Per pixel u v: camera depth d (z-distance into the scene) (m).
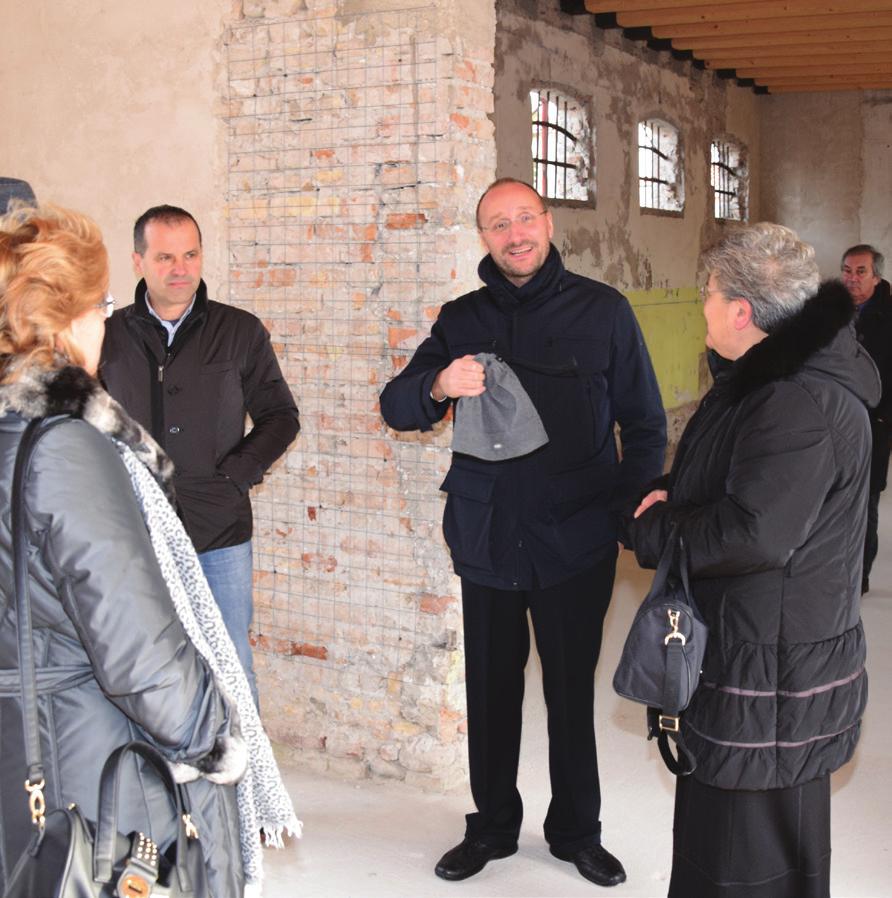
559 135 8.43
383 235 3.56
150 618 1.44
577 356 2.91
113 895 1.43
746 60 10.71
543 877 3.04
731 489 2.08
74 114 4.15
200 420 3.23
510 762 3.08
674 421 10.49
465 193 3.49
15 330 1.49
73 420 1.48
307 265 3.71
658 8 8.11
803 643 2.08
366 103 3.53
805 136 12.72
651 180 10.23
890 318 5.16
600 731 4.04
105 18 4.03
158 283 3.13
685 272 10.72
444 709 3.61
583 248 8.53
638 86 9.44
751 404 2.10
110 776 1.47
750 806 2.15
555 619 2.95
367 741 3.75
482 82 3.54
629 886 2.98
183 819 1.55
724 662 2.13
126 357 3.19
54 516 1.42
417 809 3.50
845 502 2.10
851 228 12.66
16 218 1.58
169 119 3.93
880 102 12.38
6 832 1.52
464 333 3.02
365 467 3.68
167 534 1.63
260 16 3.71
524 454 2.82
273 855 3.15
